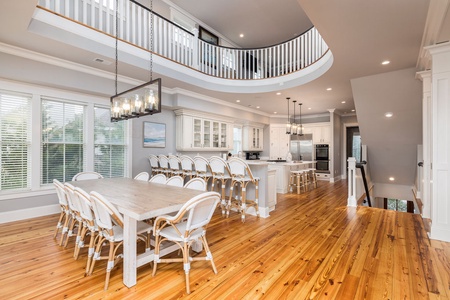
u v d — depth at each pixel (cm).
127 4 405
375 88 474
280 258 249
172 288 196
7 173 368
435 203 295
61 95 416
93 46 353
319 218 394
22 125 380
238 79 596
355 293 187
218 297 184
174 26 502
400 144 580
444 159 288
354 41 318
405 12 251
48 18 308
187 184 303
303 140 925
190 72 520
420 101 466
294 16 618
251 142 848
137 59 413
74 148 444
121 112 317
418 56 364
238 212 436
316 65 471
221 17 627
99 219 204
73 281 205
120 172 514
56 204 416
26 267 228
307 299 181
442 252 258
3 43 322
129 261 197
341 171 942
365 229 337
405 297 182
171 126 614
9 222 364
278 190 620
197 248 265
